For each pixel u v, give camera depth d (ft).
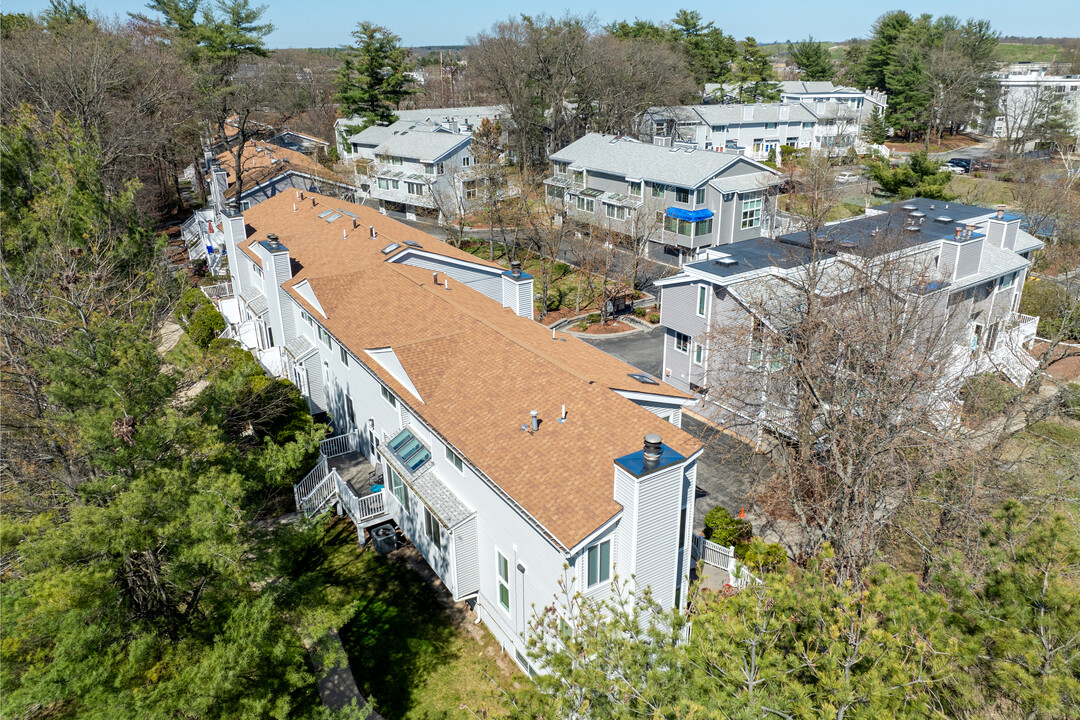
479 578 71.26
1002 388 91.35
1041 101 307.78
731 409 96.73
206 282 162.40
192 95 208.23
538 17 275.59
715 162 187.11
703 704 35.12
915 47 351.87
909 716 36.24
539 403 68.85
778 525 85.92
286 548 54.70
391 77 306.14
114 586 48.98
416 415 73.97
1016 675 37.42
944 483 66.80
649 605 43.65
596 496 56.85
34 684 43.73
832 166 269.44
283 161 216.33
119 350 54.49
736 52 379.14
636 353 137.28
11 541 47.21
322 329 102.06
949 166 285.84
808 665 39.68
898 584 43.06
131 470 51.31
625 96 288.92
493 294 125.49
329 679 65.26
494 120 305.32
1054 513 47.60
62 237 83.71
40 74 170.91
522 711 39.11
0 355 67.05
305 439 58.90
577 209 217.97
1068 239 169.89
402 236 123.95
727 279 104.06
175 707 43.19
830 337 74.95
